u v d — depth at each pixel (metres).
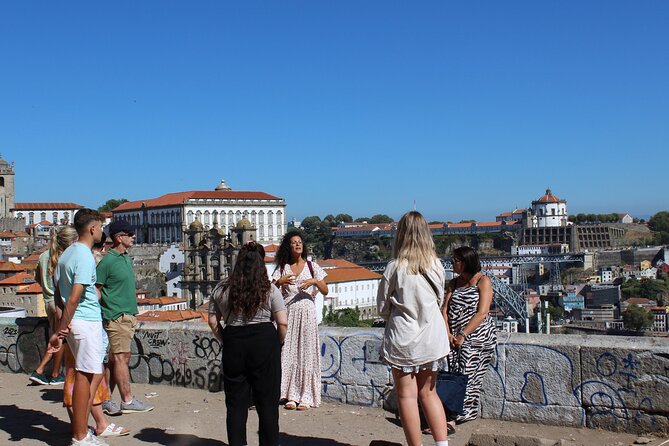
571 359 7.53
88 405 7.39
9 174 178.38
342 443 7.45
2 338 12.39
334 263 135.38
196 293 83.62
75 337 7.27
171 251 121.25
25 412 9.27
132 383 10.81
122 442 7.71
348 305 123.88
